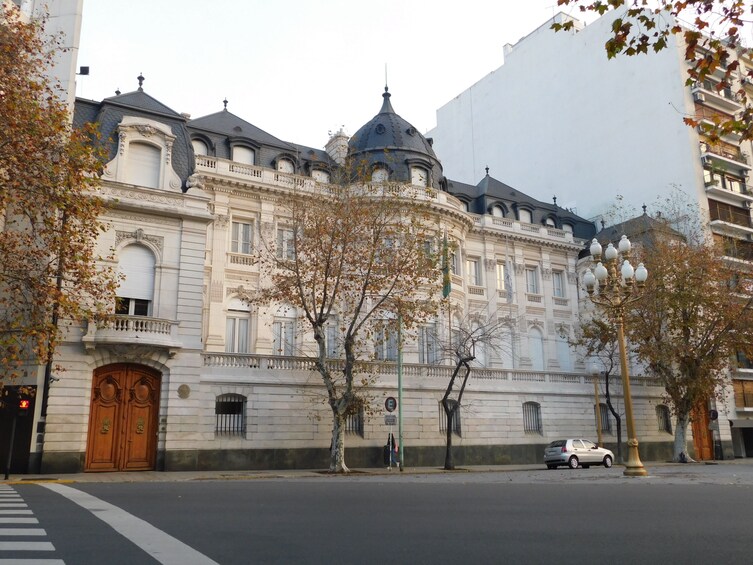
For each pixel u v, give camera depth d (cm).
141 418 2934
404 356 4003
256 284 3909
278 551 749
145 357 2922
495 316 4862
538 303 5206
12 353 2278
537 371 4262
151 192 3073
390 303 3325
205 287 3750
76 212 2238
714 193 5541
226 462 3072
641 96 5872
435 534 868
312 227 3173
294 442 3266
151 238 3073
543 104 6738
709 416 4962
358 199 3250
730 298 4212
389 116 4656
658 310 4188
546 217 5519
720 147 5756
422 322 3328
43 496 1494
